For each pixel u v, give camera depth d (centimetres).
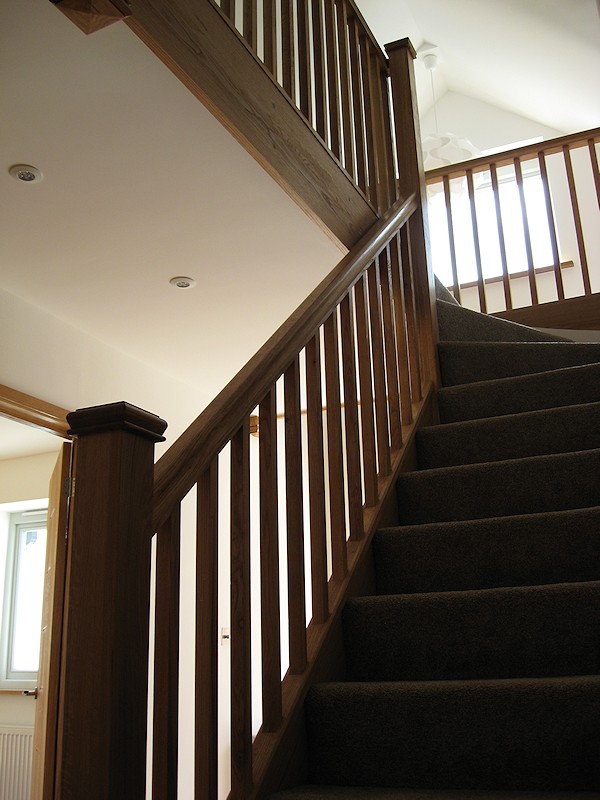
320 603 178
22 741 459
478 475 226
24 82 182
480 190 621
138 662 107
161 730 117
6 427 423
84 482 111
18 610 515
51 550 321
